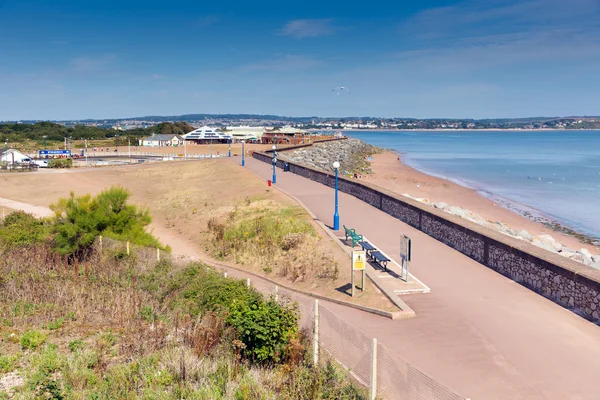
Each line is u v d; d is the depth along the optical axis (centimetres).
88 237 2347
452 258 1911
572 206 4691
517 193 5494
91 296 1661
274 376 1072
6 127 18312
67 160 7756
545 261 1498
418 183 6272
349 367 1058
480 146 16875
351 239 2252
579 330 1251
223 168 5928
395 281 1653
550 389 984
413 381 867
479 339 1216
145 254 2248
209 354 1195
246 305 1298
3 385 1070
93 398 996
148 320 1462
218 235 2744
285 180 4475
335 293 1636
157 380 1071
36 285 1745
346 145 11925
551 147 15988
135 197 4725
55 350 1238
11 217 2895
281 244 2344
